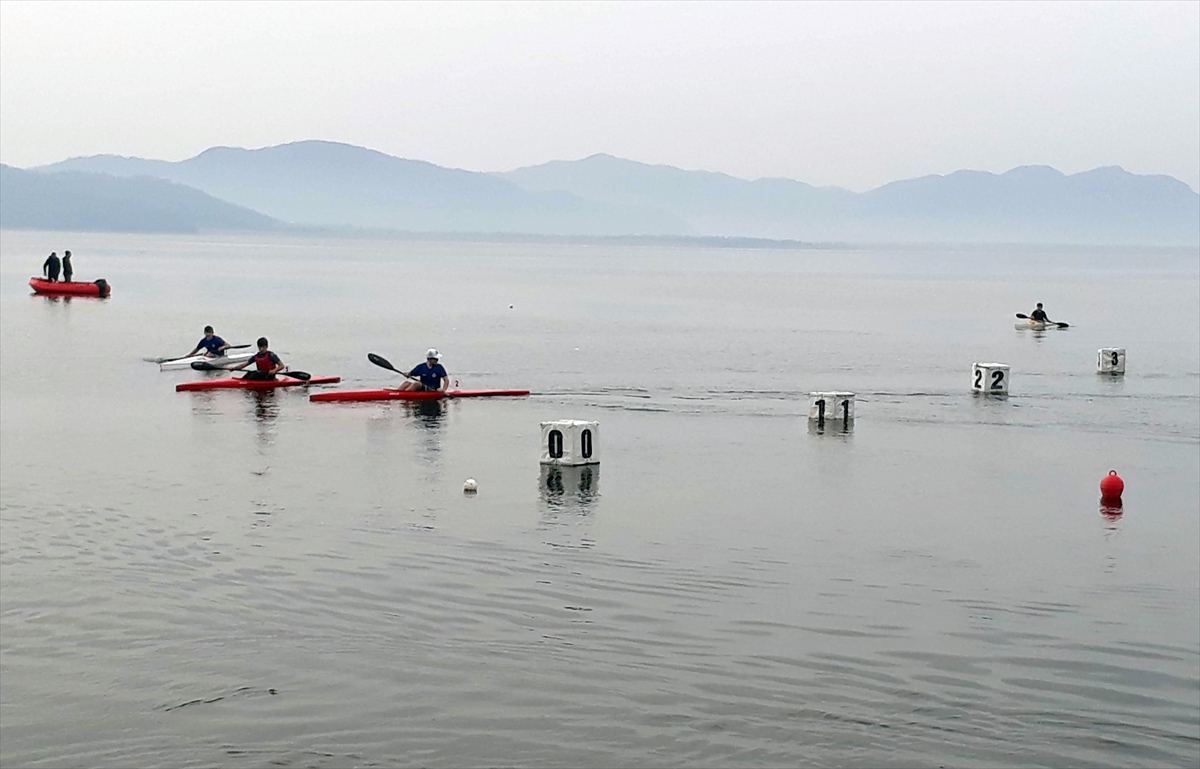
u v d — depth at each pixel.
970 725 16.41
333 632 19.33
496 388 45.38
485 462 31.52
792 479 30.08
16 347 56.84
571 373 50.97
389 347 61.19
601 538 24.47
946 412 40.53
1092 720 16.58
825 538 24.75
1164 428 37.62
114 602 20.56
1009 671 18.03
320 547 23.64
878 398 43.81
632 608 20.42
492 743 15.89
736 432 36.41
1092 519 26.55
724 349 62.34
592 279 155.75
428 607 20.41
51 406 39.66
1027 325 78.12
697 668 18.03
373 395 41.84
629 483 29.36
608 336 69.19
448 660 18.28
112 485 28.53
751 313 92.00
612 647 18.78
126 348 57.00
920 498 28.27
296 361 54.22
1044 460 32.66
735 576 22.14
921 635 19.38
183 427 36.00
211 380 44.97
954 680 17.72
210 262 189.38
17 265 150.75
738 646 18.84
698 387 46.56
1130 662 18.42
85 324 69.31
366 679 17.66
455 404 41.03
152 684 17.50
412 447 33.38
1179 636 19.47
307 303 95.19
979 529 25.61
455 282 138.50
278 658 18.34
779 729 16.27
